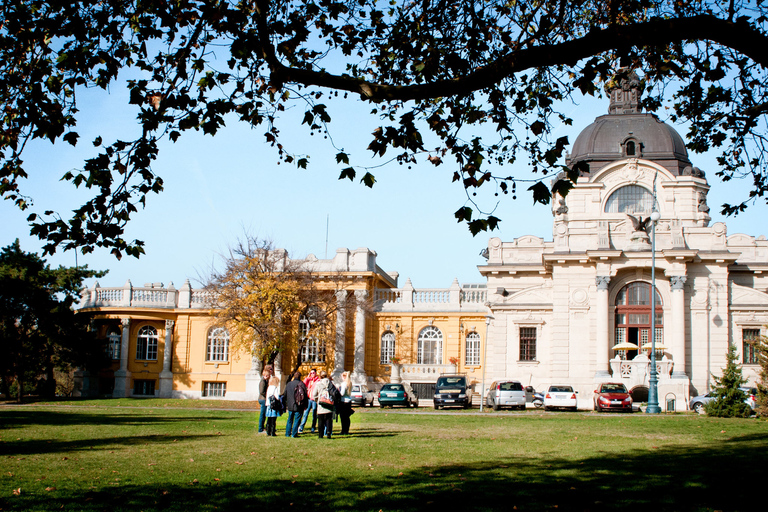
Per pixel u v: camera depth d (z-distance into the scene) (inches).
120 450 704.4
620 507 456.4
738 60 537.6
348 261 2316.7
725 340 1924.2
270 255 2143.2
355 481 534.0
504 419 1240.8
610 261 1966.0
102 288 2336.4
